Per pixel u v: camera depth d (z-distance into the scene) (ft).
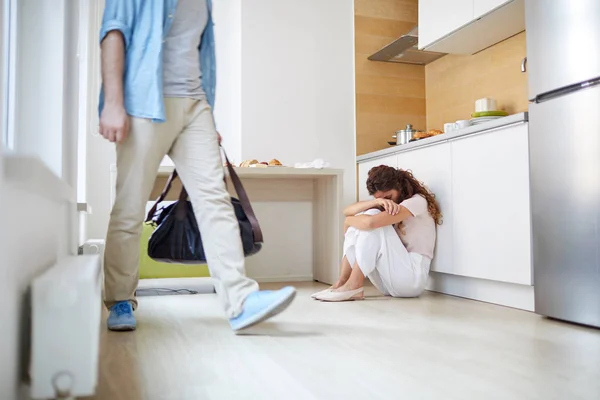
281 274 13.00
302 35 13.26
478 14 9.96
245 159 12.73
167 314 7.81
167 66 6.29
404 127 13.87
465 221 9.50
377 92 13.70
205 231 6.35
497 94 11.51
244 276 6.30
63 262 3.94
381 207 10.03
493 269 8.81
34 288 2.96
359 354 5.37
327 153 13.33
